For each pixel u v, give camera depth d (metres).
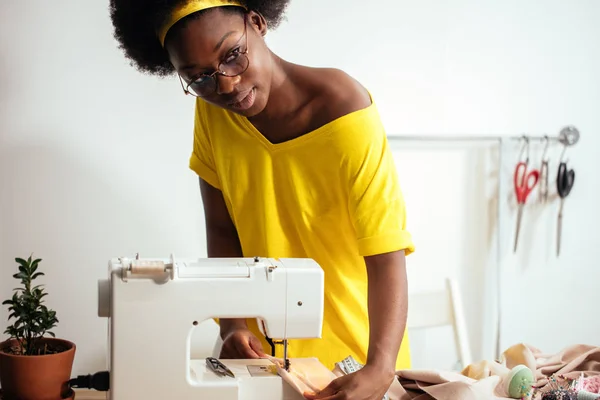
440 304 2.33
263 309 1.36
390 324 1.46
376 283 1.51
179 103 2.46
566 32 2.63
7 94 2.38
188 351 1.33
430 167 2.62
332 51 2.52
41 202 2.42
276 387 1.39
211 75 1.39
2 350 1.66
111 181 2.45
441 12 2.56
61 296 2.45
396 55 2.56
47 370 1.54
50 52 2.38
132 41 1.55
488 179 2.65
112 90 2.42
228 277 1.35
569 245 2.71
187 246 2.50
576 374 1.54
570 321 2.74
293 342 1.72
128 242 2.47
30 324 1.70
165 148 2.46
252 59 1.41
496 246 2.67
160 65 1.60
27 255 2.42
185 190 2.48
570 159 2.68
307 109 1.56
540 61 2.63
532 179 2.68
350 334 1.69
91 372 2.48
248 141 1.64
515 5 2.60
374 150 1.53
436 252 2.65
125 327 1.31
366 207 1.52
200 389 1.33
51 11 2.37
